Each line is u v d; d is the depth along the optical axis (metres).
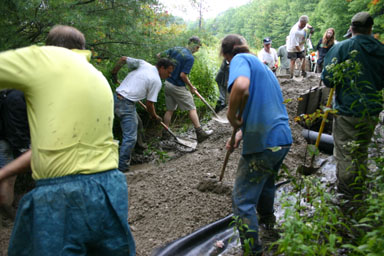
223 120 6.72
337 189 3.64
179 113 7.96
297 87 8.69
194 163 5.15
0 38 3.47
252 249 2.64
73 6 4.23
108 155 1.96
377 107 3.25
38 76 1.81
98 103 1.91
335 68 3.03
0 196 1.97
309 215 3.15
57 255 1.72
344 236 2.75
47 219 1.74
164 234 3.41
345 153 3.37
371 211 2.52
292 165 4.83
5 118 3.24
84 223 1.78
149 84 4.95
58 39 2.10
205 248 3.20
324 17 35.50
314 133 5.54
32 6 3.58
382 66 3.22
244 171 2.67
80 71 1.89
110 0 4.75
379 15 17.09
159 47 5.25
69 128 1.80
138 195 4.16
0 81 1.77
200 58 8.75
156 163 5.63
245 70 2.46
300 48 10.12
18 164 1.92
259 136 2.54
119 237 1.91
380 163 2.84
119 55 5.07
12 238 1.81
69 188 1.77
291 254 2.01
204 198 4.02
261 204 3.06
